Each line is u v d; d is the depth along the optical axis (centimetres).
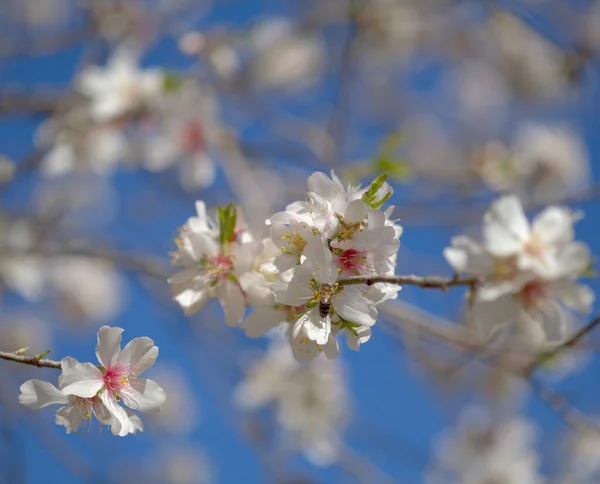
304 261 88
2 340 207
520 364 112
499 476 165
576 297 91
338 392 152
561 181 180
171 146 141
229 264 92
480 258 91
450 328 113
